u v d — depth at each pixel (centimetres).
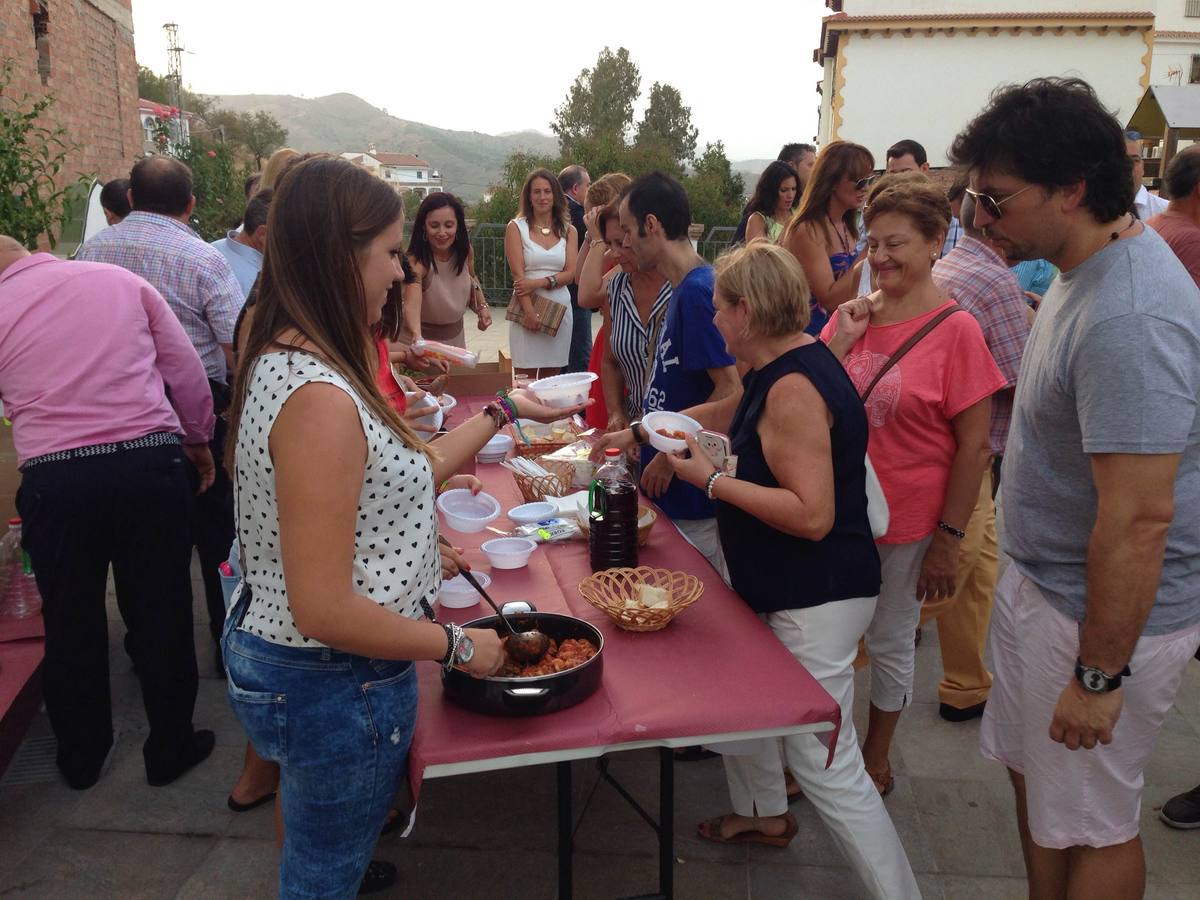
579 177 751
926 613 279
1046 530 171
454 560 198
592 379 295
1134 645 156
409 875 243
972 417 240
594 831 260
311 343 133
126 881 243
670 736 167
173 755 285
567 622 191
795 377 195
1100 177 150
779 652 191
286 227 134
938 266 301
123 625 396
